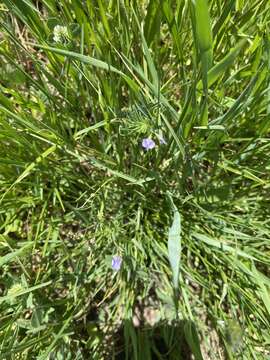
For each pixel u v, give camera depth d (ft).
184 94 0.80
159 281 0.94
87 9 0.74
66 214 0.92
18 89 0.89
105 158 0.88
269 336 0.87
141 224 0.94
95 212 0.89
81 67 0.76
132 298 0.88
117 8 0.75
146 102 0.74
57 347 0.82
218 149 0.81
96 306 0.95
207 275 0.93
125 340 0.86
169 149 0.85
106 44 0.75
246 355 0.86
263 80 0.72
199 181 0.94
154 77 0.72
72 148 0.84
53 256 0.90
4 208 0.84
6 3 0.68
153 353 0.96
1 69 0.79
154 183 0.90
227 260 0.86
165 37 0.91
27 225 0.92
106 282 0.94
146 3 0.90
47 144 0.85
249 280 0.86
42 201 0.89
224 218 0.87
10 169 0.83
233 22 0.78
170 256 0.64
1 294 0.93
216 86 0.76
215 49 0.76
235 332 0.85
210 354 0.91
